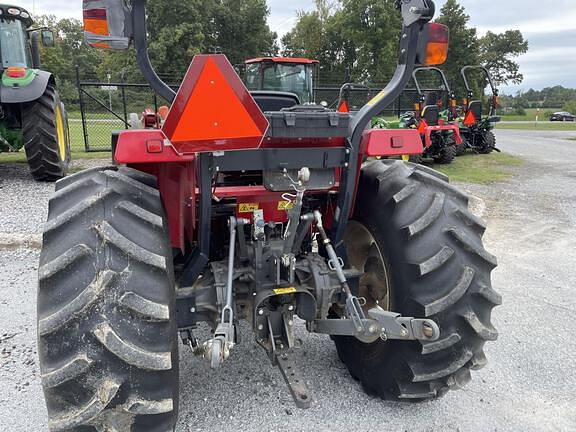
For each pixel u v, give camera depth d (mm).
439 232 2232
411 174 2428
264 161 2148
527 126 38156
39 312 1726
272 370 2879
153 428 1835
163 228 1959
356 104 14742
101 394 1692
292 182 2141
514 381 2885
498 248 5547
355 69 39281
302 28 45969
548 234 6125
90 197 1903
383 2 34062
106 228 1810
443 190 2398
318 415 2494
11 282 4113
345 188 2334
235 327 2244
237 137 1858
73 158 10695
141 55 1878
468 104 14078
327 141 2270
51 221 1843
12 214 5844
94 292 1701
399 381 2342
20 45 8219
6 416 2447
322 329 2387
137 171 2221
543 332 3521
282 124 2021
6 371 2834
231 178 2590
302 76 7168
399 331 2041
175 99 1771
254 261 2355
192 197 2312
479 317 2238
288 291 2318
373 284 2568
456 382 2318
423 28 2168
